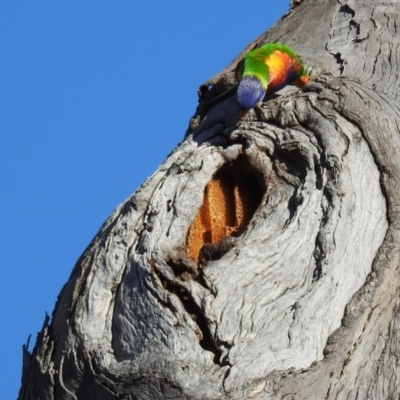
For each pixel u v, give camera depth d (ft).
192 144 60.39
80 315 53.67
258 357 47.62
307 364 47.96
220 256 52.54
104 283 54.19
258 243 52.13
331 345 48.75
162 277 51.78
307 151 55.83
